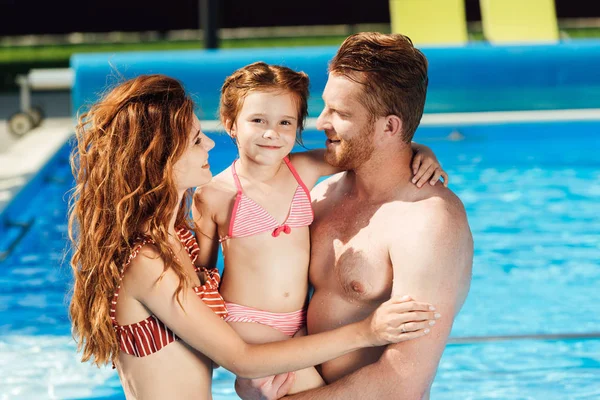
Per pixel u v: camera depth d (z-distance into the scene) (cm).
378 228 287
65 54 1534
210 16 960
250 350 267
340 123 284
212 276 288
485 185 730
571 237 613
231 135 304
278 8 1627
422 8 973
